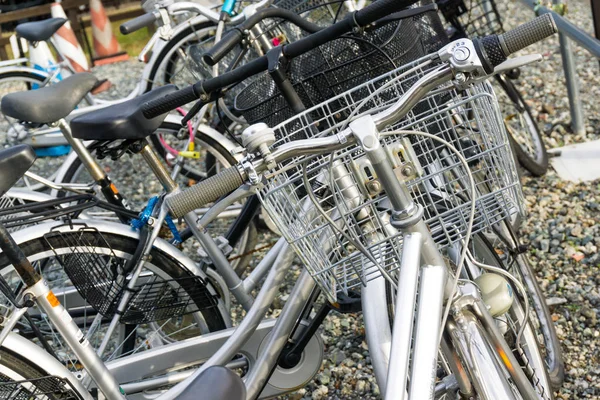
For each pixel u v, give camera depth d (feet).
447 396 5.74
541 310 8.25
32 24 13.21
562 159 12.97
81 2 25.31
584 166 12.68
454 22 11.81
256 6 8.93
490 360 4.76
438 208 5.90
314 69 6.50
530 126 12.76
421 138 5.98
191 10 10.14
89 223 7.82
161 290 8.14
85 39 24.20
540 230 11.23
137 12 26.17
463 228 5.61
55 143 13.97
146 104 5.44
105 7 26.32
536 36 4.29
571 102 13.52
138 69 23.27
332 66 6.45
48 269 9.51
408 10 6.11
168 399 7.20
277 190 4.90
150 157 7.77
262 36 8.66
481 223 5.45
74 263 7.76
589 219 11.38
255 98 6.83
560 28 10.45
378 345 6.08
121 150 7.70
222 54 6.18
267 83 6.81
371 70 6.25
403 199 4.42
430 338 4.24
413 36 6.54
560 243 10.94
